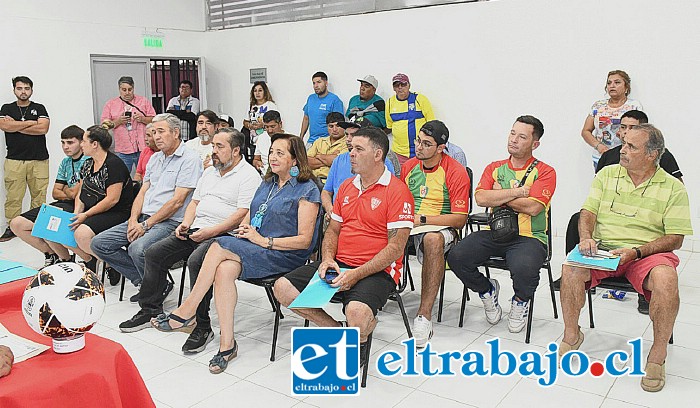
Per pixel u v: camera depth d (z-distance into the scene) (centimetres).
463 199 369
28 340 196
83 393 173
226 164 377
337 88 717
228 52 816
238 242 328
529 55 582
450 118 637
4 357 173
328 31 712
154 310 379
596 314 389
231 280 323
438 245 351
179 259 382
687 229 308
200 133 518
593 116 538
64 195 488
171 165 416
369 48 682
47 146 682
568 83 566
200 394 292
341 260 321
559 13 562
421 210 377
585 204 336
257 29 779
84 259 452
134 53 759
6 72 645
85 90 713
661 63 520
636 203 319
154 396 290
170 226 409
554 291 408
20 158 632
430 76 643
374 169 311
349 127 411
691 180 521
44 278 184
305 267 327
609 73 525
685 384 294
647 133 306
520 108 594
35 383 167
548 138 584
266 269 328
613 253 305
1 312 228
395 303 416
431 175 376
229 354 324
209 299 348
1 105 644
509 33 590
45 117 638
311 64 735
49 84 680
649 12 520
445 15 624
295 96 758
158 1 780
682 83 513
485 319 384
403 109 626
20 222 471
